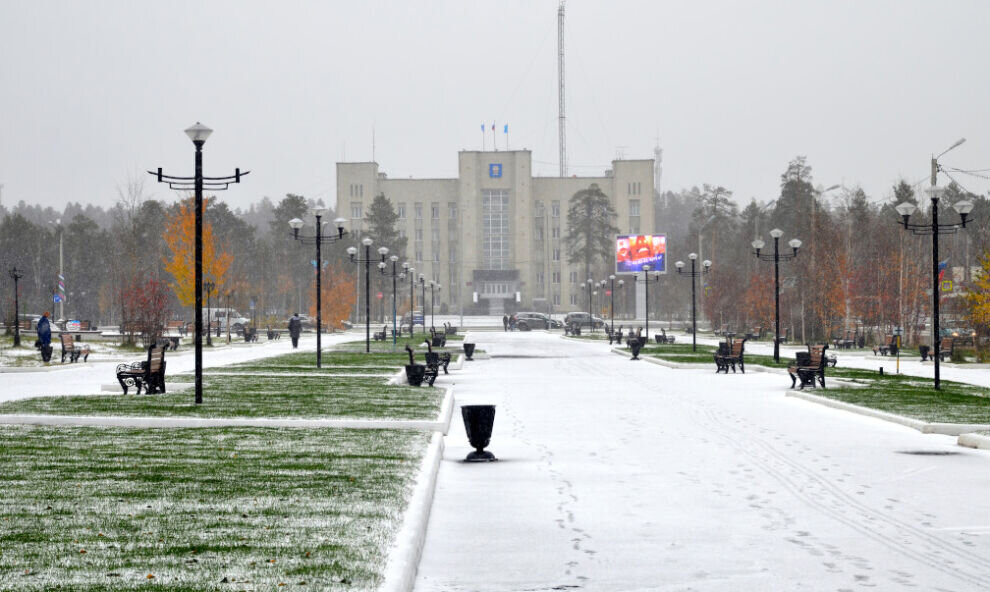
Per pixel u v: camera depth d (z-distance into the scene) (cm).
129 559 809
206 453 1454
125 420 1847
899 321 6266
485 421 1519
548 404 2431
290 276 14625
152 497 1093
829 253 6731
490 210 17462
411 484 1188
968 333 6297
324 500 1080
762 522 1071
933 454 1572
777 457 1542
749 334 7900
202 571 772
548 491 1257
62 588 719
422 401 2252
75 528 930
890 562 898
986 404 2269
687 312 13788
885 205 11119
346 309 10094
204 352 5200
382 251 6356
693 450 1622
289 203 15475
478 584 832
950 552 936
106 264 13612
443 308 17050
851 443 1702
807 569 875
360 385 2739
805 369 2767
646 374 3616
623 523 1068
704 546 962
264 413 1978
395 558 820
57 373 3512
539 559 916
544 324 11225
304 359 4347
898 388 2761
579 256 15812
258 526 945
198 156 2214
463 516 1105
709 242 15512
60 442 1578
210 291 6366
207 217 13138
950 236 8281
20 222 13838
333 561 808
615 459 1527
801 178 13450
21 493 1114
